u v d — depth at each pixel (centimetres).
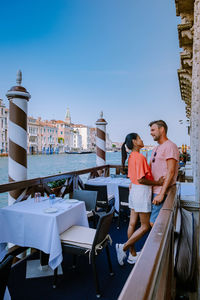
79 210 347
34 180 412
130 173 301
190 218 290
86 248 273
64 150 12525
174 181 276
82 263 340
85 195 419
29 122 9881
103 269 320
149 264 80
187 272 242
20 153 417
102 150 789
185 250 252
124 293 64
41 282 289
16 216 306
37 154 10275
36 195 361
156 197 267
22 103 416
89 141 16338
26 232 300
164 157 278
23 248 363
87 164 5553
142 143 296
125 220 520
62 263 341
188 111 1565
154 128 287
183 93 1118
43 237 291
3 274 158
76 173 553
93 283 287
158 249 94
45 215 290
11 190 363
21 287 279
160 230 117
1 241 311
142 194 290
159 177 286
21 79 423
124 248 312
